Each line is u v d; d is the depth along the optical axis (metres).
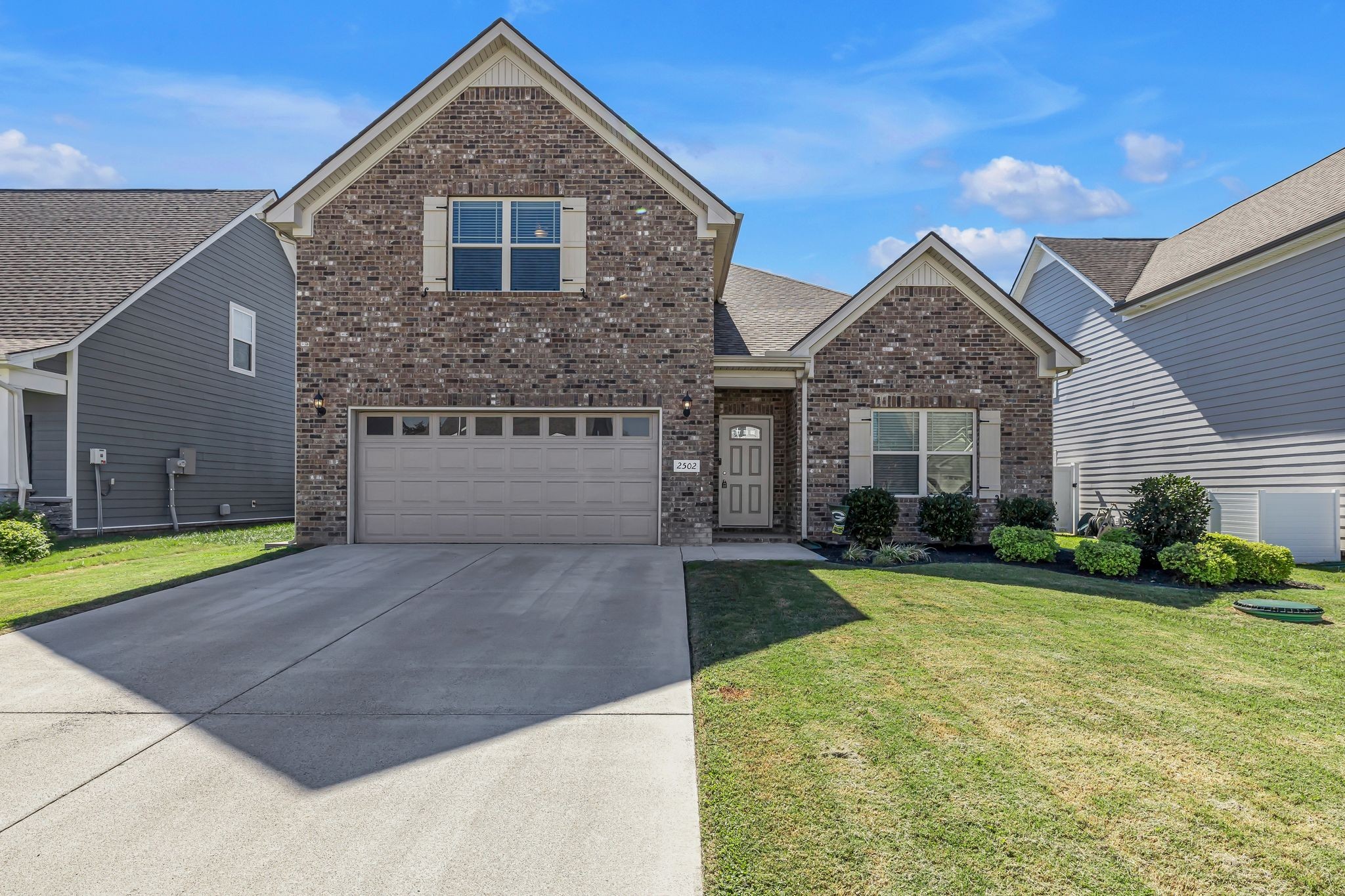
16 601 7.35
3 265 14.80
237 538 13.37
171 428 15.60
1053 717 4.32
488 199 11.63
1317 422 12.03
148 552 11.21
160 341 15.25
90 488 13.51
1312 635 6.23
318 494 11.41
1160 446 15.77
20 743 4.01
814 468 12.42
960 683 4.86
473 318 11.47
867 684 4.83
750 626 6.29
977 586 8.09
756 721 4.21
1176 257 16.50
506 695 4.77
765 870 2.81
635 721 4.33
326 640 6.05
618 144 11.56
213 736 4.11
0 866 2.86
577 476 11.61
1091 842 3.01
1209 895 2.70
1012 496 12.48
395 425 11.63
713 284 13.43
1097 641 5.93
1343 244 11.62
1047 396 12.56
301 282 11.43
